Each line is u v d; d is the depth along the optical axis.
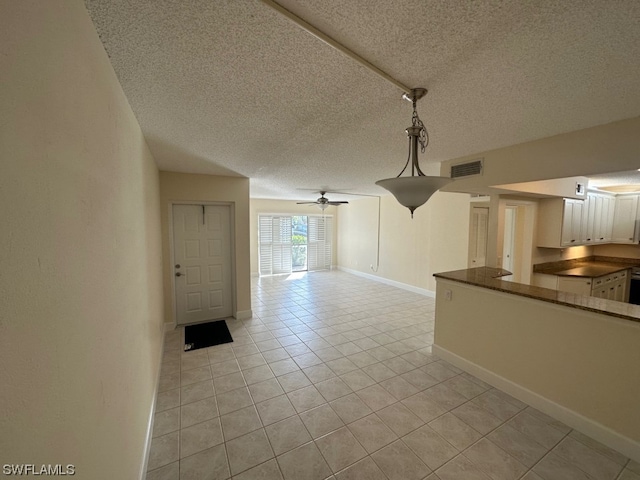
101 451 0.96
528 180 2.39
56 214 0.68
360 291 6.18
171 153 2.76
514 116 1.83
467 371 2.80
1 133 0.48
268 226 7.94
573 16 0.93
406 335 3.75
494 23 0.98
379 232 7.09
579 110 1.74
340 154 2.79
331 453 1.82
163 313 3.68
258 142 2.40
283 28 1.02
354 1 0.88
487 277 2.95
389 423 2.08
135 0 0.87
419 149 2.55
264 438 1.94
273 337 3.67
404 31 1.02
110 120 1.19
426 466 1.72
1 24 0.48
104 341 1.03
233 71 1.30
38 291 0.59
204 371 2.83
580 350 2.01
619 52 1.14
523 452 1.82
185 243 4.08
